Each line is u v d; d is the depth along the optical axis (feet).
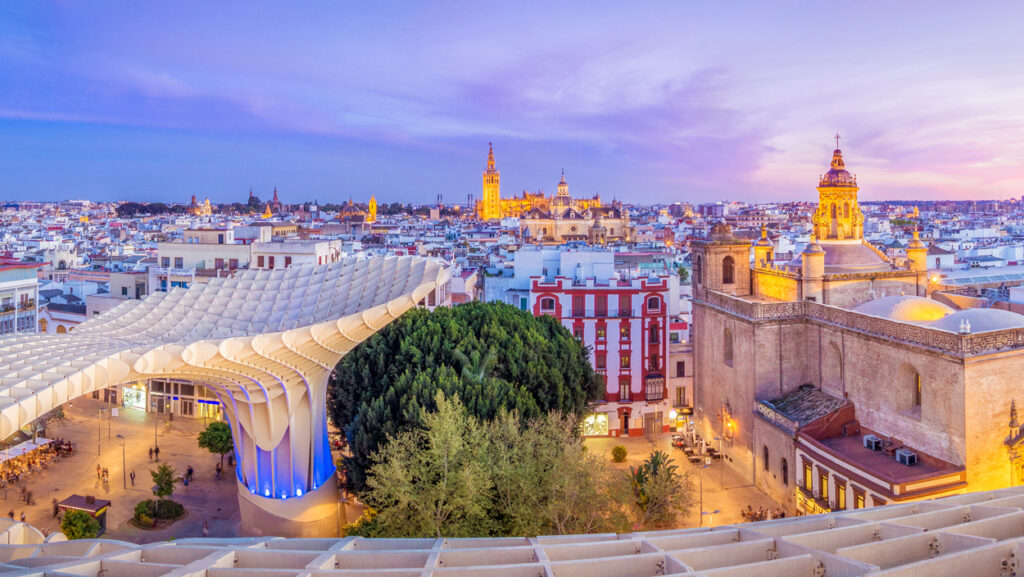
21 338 149.28
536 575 73.92
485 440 142.20
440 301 308.81
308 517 175.63
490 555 82.94
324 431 183.01
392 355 197.67
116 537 174.09
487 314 219.41
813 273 206.28
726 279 235.81
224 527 180.75
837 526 92.79
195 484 208.33
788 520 99.86
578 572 75.10
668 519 156.56
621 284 253.03
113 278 324.19
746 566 70.64
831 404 184.55
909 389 164.04
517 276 301.22
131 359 131.34
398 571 72.84
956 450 147.54
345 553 81.92
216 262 315.78
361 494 152.56
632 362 253.44
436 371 174.60
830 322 189.16
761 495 193.98
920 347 155.84
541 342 196.85
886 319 167.73
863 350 176.35
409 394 164.14
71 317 320.09
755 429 199.00
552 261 302.25
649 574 75.46
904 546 76.07
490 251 610.24
